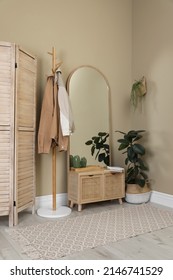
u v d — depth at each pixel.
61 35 3.29
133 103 3.80
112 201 3.52
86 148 3.42
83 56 3.47
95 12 3.57
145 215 2.87
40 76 3.14
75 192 3.07
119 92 3.81
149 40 3.61
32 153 2.87
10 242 2.14
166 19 3.35
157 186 3.47
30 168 2.83
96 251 1.98
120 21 3.80
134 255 1.92
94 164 3.47
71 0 3.37
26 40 3.04
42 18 3.15
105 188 3.21
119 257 1.88
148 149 3.60
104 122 3.61
